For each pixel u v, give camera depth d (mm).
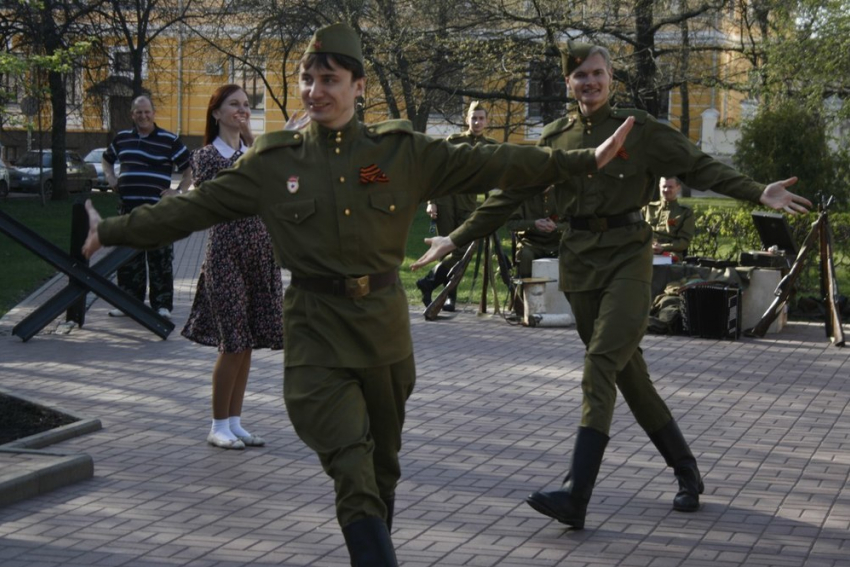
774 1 21094
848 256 14641
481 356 10367
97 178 39750
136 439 7203
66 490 6094
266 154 4336
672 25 27234
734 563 5102
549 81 26906
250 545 5293
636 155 5699
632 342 5609
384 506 4148
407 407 8227
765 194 5230
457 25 25484
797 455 7020
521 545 5328
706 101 39344
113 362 9844
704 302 11422
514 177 4418
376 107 31125
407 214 4387
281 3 30688
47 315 10945
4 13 31062
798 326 12422
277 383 9000
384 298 4352
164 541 5332
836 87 20594
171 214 4285
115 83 36375
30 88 22938
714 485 6344
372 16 26625
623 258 5707
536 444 7215
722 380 9375
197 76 42000
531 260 12789
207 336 7012
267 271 6895
